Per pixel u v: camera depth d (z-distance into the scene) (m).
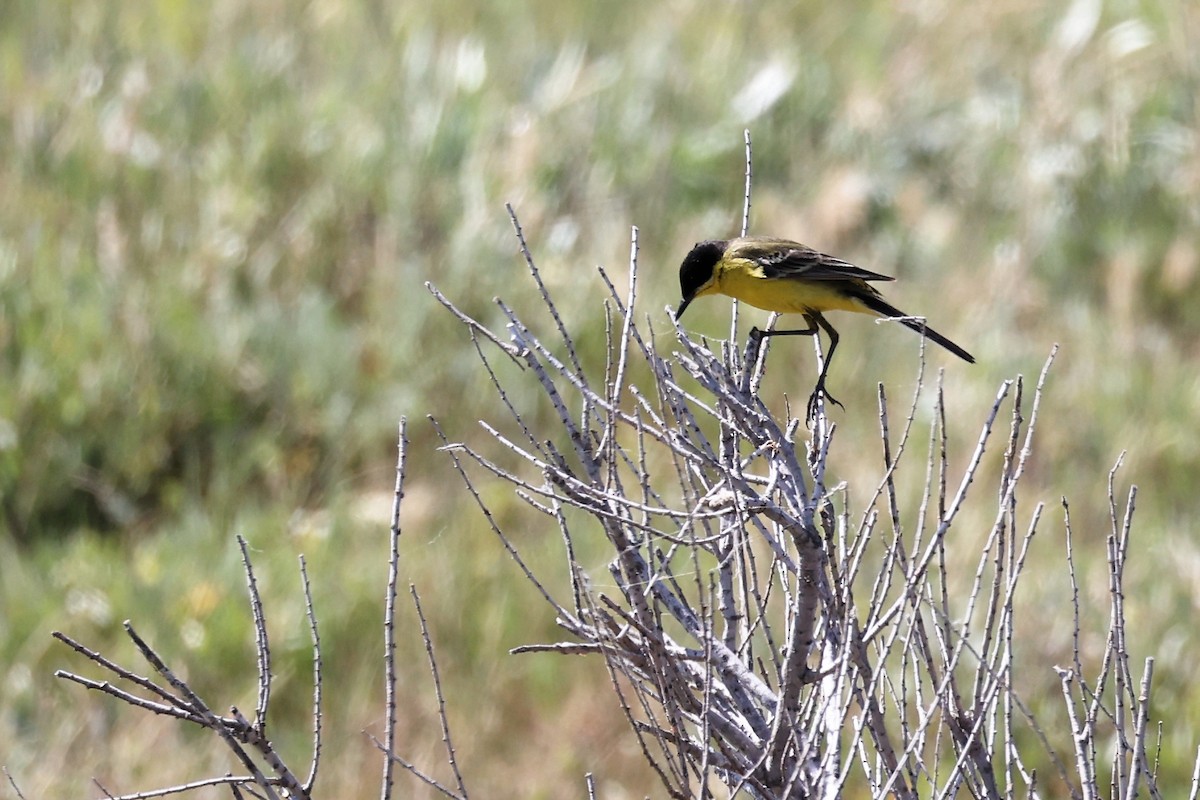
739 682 5.89
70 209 15.99
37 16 19.09
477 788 11.27
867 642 5.49
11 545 13.22
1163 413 14.75
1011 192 18.05
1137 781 5.52
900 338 15.45
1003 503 5.53
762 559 10.23
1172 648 11.91
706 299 15.33
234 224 15.94
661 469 11.98
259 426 14.23
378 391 14.38
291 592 12.39
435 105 17.72
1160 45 19.70
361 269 15.89
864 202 17.33
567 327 14.78
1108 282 16.55
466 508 13.22
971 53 20.12
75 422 13.88
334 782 11.19
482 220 16.00
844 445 14.04
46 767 11.08
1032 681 11.57
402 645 12.12
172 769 11.20
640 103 18.38
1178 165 18.23
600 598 5.78
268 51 18.72
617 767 11.38
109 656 12.05
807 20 20.92
